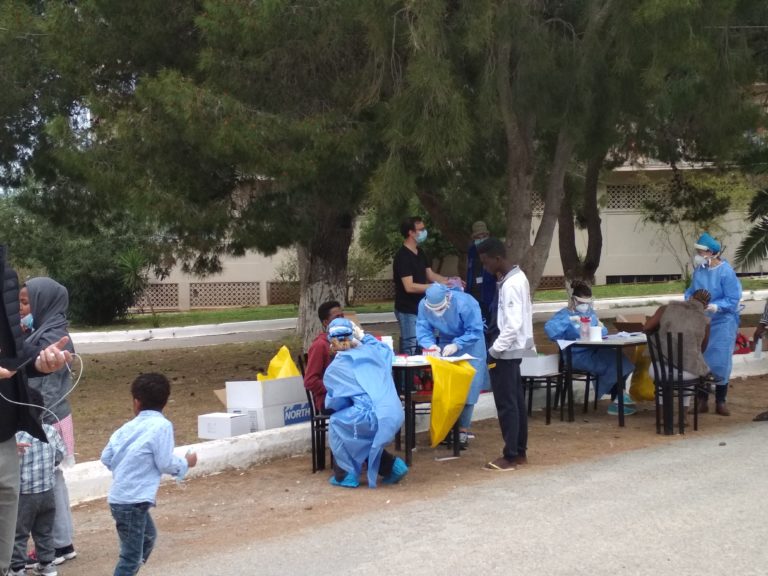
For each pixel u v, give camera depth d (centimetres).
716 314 1026
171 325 2573
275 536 627
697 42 986
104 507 728
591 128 1103
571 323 1009
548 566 537
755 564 530
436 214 1641
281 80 1113
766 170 1606
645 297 2691
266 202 1227
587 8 1087
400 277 1059
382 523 644
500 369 790
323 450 822
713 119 1142
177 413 1091
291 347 1769
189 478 792
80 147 1095
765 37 1247
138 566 523
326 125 1059
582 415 1055
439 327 862
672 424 925
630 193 3300
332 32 1075
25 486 538
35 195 1470
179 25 1164
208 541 624
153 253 1563
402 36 1027
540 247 1134
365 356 761
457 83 1069
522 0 1034
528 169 1129
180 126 1018
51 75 1270
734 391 1196
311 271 1543
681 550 557
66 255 2622
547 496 694
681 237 3131
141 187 1070
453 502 691
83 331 2452
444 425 811
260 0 1041
